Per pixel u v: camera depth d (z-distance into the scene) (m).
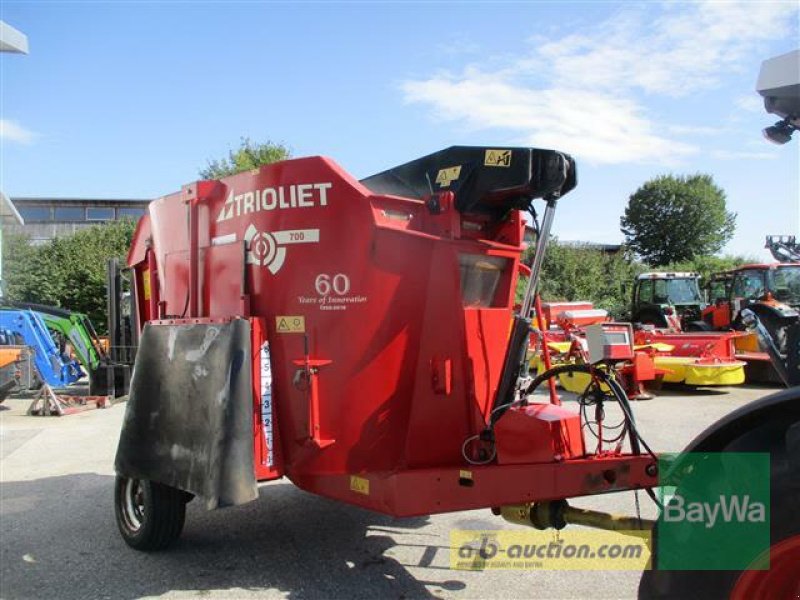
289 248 4.01
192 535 4.96
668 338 12.34
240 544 4.76
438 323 3.88
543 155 3.63
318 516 5.38
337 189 3.87
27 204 43.81
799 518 2.13
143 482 4.48
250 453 3.83
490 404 4.07
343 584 4.04
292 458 4.05
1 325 11.52
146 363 4.40
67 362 12.43
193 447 3.94
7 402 12.93
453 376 3.92
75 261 25.83
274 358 4.08
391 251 3.80
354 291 3.84
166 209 5.12
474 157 3.90
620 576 4.06
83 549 4.74
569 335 6.91
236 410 3.81
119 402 12.68
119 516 4.82
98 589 4.04
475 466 3.75
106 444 8.71
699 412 9.71
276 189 4.06
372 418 3.85
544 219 3.78
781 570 2.20
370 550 4.60
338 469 3.91
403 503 3.67
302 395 3.98
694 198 51.94
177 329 4.21
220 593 3.95
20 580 4.20
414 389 3.84
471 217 4.14
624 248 35.47
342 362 3.88
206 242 4.57
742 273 17.66
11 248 26.09
